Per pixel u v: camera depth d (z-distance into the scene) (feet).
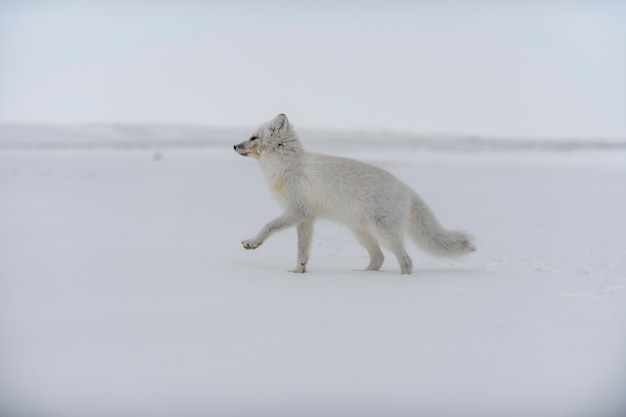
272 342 46.19
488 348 45.19
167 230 112.88
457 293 63.21
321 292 62.95
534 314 54.49
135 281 66.64
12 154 474.90
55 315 52.75
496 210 162.81
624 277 75.97
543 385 39.01
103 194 188.14
